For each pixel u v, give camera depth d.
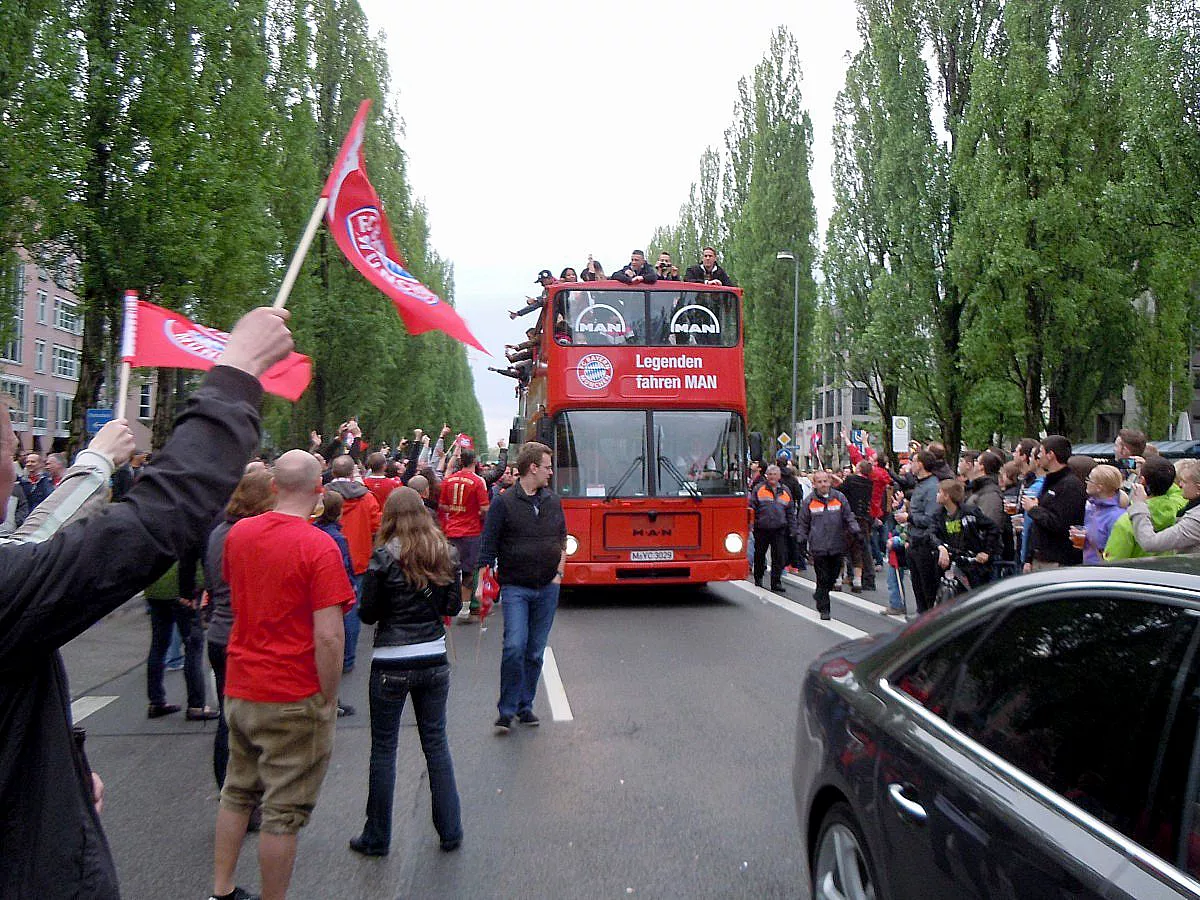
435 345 55.50
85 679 9.35
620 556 13.37
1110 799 2.23
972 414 32.56
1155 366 30.30
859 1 35.69
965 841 2.52
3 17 15.16
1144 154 19.67
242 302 20.89
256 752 4.30
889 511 18.30
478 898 4.38
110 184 17.75
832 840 3.47
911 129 32.81
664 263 16.02
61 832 1.62
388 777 4.92
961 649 3.08
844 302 37.47
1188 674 2.21
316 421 37.06
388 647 4.90
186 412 1.77
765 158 46.22
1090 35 26.62
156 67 17.73
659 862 4.75
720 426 13.76
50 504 1.82
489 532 7.13
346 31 35.75
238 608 4.25
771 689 8.45
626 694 8.30
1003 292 27.64
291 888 4.51
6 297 17.59
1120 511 7.55
